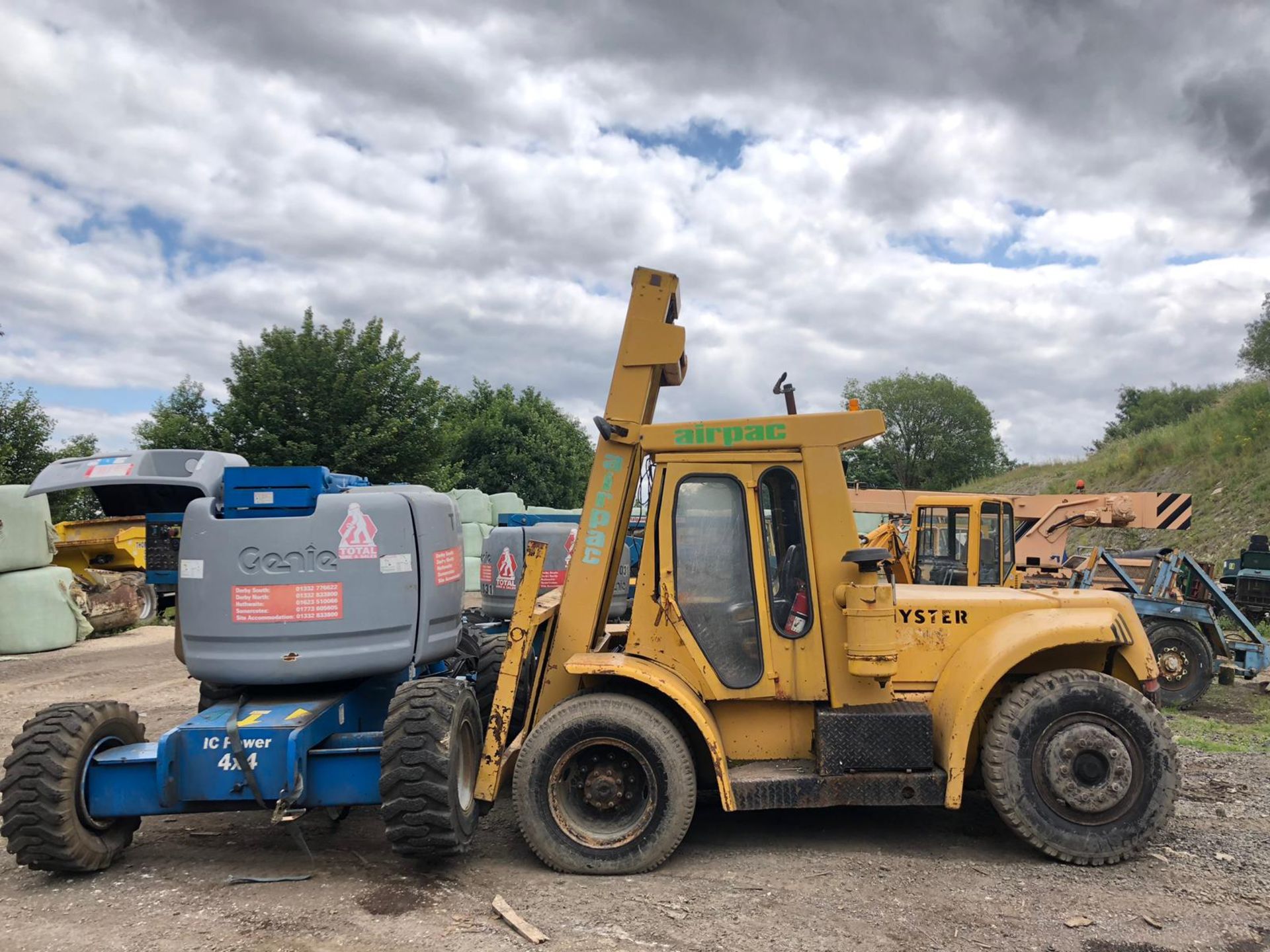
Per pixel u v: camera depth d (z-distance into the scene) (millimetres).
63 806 4262
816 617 4871
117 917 4000
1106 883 4434
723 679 4910
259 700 4766
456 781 4387
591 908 4137
